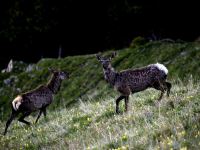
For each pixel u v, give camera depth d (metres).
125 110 39.06
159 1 127.19
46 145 38.69
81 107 47.12
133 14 126.56
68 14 128.62
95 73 89.62
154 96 41.31
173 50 85.81
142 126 32.91
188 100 35.25
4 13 136.25
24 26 129.62
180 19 129.75
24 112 46.38
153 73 38.97
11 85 98.75
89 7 129.25
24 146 40.25
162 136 29.16
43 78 97.19
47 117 48.62
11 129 48.12
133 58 88.75
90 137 35.25
